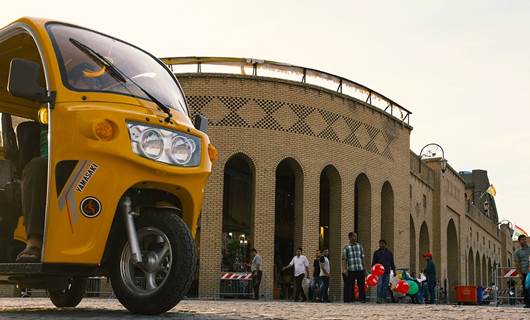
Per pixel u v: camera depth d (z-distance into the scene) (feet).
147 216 17.20
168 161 17.28
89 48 18.93
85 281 24.04
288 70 99.45
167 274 16.60
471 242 189.78
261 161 93.81
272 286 91.76
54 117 17.11
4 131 22.18
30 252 17.53
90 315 17.07
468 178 270.87
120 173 16.67
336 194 103.40
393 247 115.55
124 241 17.33
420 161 136.67
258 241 92.07
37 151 20.36
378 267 66.54
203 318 16.30
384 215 116.98
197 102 93.09
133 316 16.56
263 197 93.25
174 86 21.15
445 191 153.38
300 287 74.02
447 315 23.02
